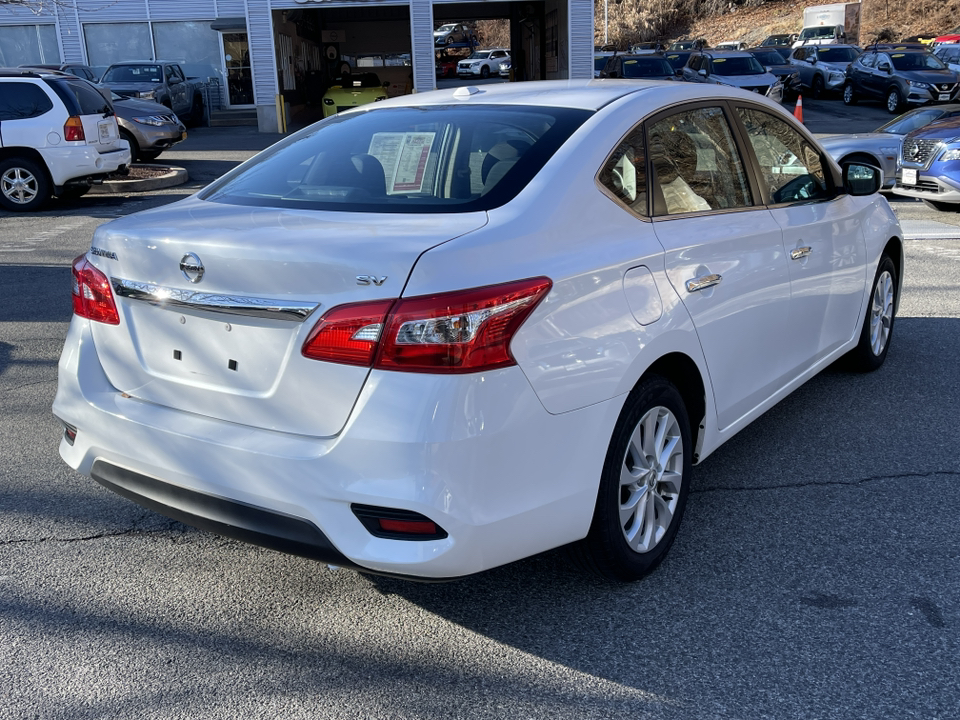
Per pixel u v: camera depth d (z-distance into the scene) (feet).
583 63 79.97
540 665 8.95
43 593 10.32
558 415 8.59
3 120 39.52
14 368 18.47
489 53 168.04
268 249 8.23
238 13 88.69
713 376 11.07
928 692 8.41
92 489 13.06
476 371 7.90
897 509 12.09
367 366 7.88
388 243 8.14
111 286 9.53
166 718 8.23
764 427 15.10
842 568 10.61
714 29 179.32
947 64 90.27
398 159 10.31
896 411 15.69
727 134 12.20
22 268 27.99
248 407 8.61
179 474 8.91
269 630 9.62
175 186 48.21
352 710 8.32
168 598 10.25
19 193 40.27
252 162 11.72
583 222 9.33
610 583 10.37
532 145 9.91
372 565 8.04
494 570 10.75
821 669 8.77
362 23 102.94
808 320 13.79
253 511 8.55
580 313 8.79
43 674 8.85
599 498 9.40
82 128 40.16
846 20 118.93
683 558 10.92
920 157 37.73
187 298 8.73
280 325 8.29
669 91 11.44
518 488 8.36
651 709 8.27
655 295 9.80
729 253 11.20
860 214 15.52
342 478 7.98
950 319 21.48
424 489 7.78
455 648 9.25
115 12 87.76
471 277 8.00
